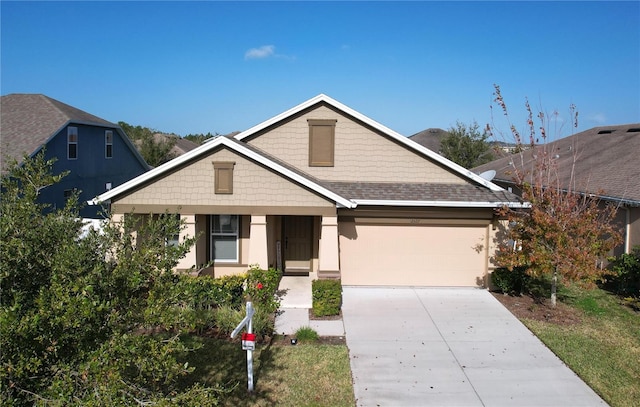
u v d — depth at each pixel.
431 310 13.69
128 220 6.22
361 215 15.60
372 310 13.66
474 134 39.53
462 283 15.82
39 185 5.79
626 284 15.09
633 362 10.52
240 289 13.52
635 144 21.98
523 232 13.69
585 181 19.58
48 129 22.92
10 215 5.40
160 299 5.54
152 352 5.30
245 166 14.26
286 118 16.52
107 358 4.97
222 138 14.00
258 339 11.57
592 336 11.91
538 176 15.84
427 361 10.59
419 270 15.80
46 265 5.48
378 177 16.73
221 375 9.75
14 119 23.80
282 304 13.95
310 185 14.16
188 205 14.36
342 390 9.34
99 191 27.33
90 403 4.77
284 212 14.34
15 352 4.84
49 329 4.93
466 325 12.60
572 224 12.90
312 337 11.57
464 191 15.96
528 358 10.75
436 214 15.56
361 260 15.77
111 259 5.93
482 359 10.69
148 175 14.09
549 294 15.20
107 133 28.12
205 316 11.90
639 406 8.83
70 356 5.23
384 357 10.75
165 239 6.05
